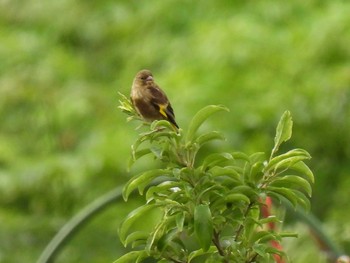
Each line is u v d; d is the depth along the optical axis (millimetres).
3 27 18422
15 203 16016
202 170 5562
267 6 16266
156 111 6410
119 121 16156
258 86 15406
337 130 15391
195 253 5641
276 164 5652
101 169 15562
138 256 5648
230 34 15594
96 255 15117
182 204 5551
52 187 15797
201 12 16875
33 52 17656
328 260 10258
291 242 11398
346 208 15133
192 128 5629
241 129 15172
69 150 16469
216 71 15445
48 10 18484
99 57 18062
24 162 16062
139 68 16875
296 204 5691
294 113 15305
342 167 15562
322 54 15477
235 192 5570
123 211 15242
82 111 16531
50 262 10438
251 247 5652
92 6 18312
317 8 16266
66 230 10477
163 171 5602
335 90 15312
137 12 17781
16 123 16750
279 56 15523
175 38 16703
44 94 16734
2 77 17297
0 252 15445
